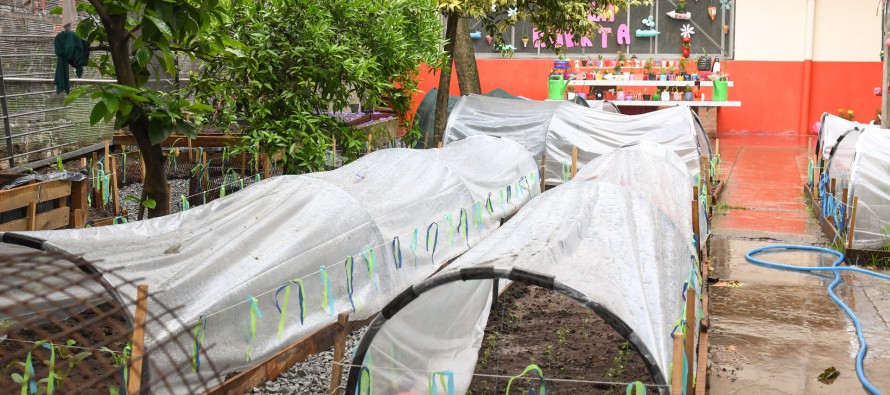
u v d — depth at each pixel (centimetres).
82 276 503
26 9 1120
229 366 520
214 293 527
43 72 1150
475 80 1725
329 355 603
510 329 681
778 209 1282
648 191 696
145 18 630
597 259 514
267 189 669
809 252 1003
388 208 703
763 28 2392
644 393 429
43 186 756
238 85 938
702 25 2411
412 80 1136
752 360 644
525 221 584
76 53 663
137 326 400
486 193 919
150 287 503
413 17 1119
